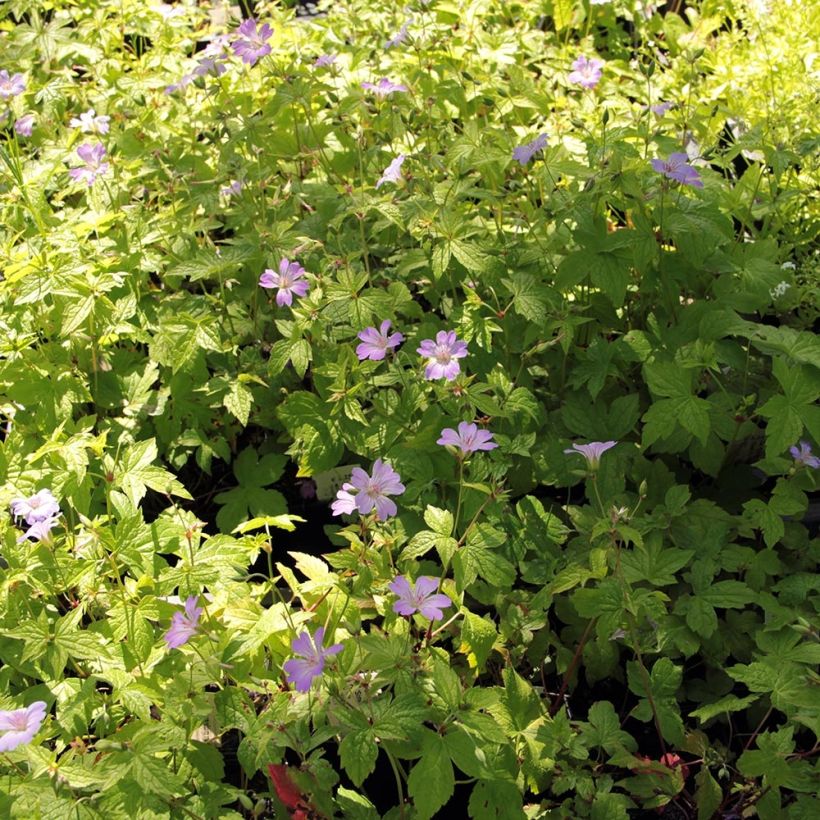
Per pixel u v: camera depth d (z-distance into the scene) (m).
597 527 0.76
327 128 1.07
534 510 0.86
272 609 0.77
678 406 0.86
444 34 1.14
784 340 0.88
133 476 0.87
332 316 0.90
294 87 1.01
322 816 0.74
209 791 0.73
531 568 0.84
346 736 0.72
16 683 0.80
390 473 0.78
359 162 1.06
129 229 0.99
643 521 0.85
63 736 0.75
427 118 1.08
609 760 0.76
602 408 0.91
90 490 0.90
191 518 0.88
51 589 0.81
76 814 0.71
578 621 0.84
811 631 0.74
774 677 0.75
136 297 0.98
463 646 0.79
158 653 0.77
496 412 0.85
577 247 0.95
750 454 0.93
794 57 1.12
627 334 0.92
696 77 1.14
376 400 0.89
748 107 1.12
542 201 1.00
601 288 0.91
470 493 0.85
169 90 1.10
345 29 1.21
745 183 1.01
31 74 1.23
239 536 0.93
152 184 1.08
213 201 1.00
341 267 0.92
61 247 0.95
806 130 1.06
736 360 0.91
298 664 0.71
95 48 1.24
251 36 1.01
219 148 1.03
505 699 0.77
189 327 0.93
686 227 0.91
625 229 0.92
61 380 0.92
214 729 0.76
